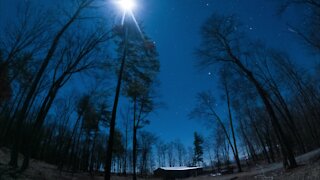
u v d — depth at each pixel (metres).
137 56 15.40
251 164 42.59
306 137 38.88
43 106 14.71
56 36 13.84
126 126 37.31
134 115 24.70
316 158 13.78
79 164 42.66
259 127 39.44
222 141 48.03
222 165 62.66
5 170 11.31
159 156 82.12
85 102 29.69
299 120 41.47
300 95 36.66
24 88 18.08
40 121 14.69
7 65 13.77
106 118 34.72
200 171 49.56
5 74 14.75
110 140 12.08
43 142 43.69
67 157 38.53
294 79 32.47
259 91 16.20
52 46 13.54
